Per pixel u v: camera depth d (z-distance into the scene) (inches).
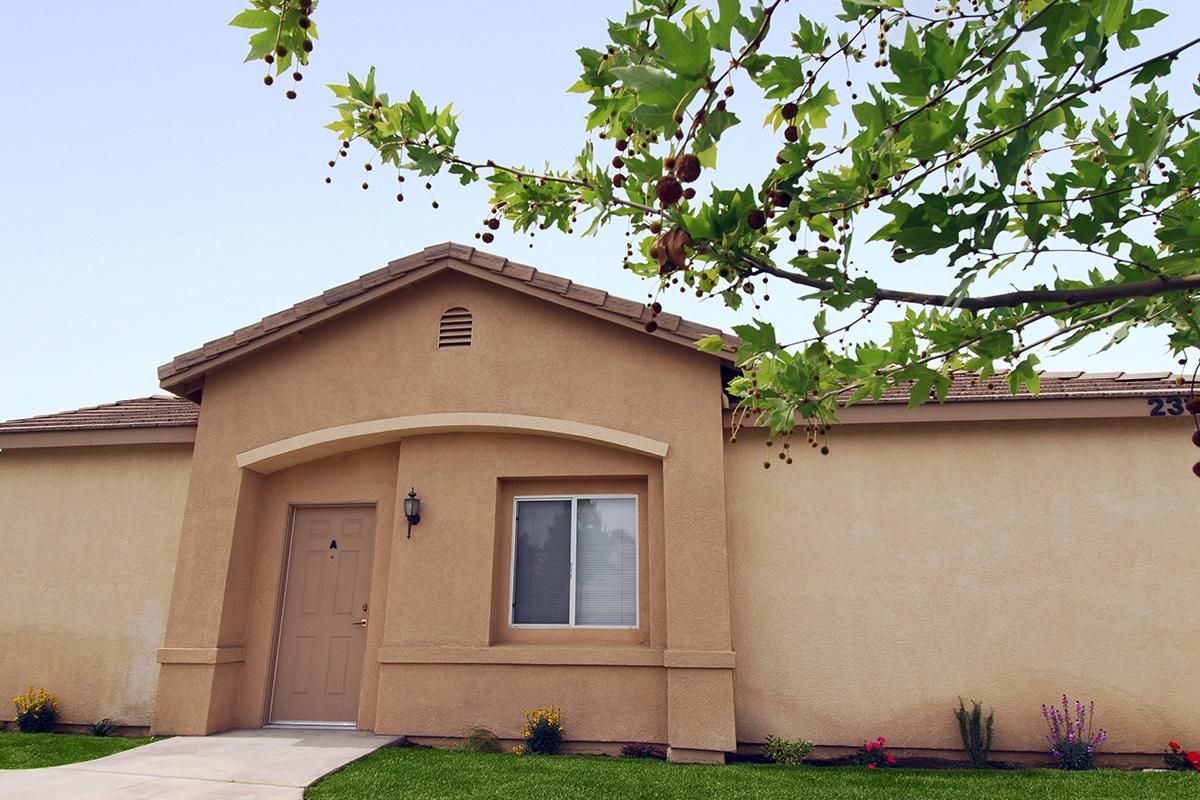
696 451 301.9
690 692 275.9
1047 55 93.4
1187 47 91.4
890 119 104.2
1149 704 271.9
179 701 299.7
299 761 246.7
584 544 316.2
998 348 127.6
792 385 138.7
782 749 272.8
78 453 359.3
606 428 309.9
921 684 283.0
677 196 82.5
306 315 333.4
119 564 339.9
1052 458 299.0
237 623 320.2
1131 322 130.8
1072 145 141.9
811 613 295.3
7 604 341.1
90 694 324.2
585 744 283.9
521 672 293.6
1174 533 285.6
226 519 322.3
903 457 307.4
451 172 128.7
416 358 333.1
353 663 322.0
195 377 343.3
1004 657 282.0
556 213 136.9
